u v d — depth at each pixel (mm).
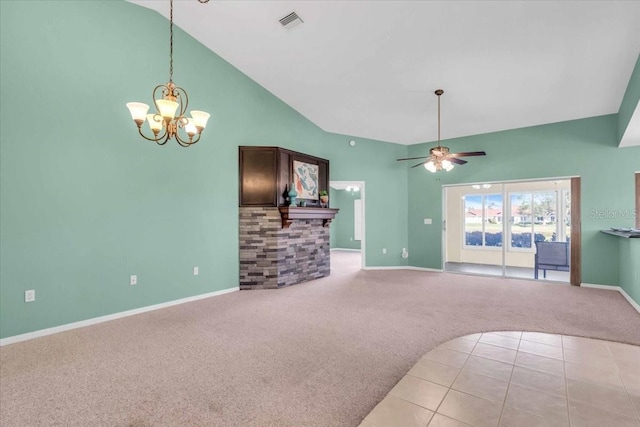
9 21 3082
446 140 6715
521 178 5910
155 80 4133
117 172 3814
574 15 3277
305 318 3770
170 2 3762
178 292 4387
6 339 3070
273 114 5641
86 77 3566
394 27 3771
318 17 3781
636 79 3736
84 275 3562
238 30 4238
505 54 3996
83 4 3545
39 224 3266
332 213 6168
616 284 5125
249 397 2162
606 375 2391
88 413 1998
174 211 4352
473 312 3977
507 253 7680
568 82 4441
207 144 4723
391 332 3316
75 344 3047
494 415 1921
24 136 3168
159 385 2314
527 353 2785
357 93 5371
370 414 1951
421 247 7016
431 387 2244
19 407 2061
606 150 5199
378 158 7070
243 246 5164
